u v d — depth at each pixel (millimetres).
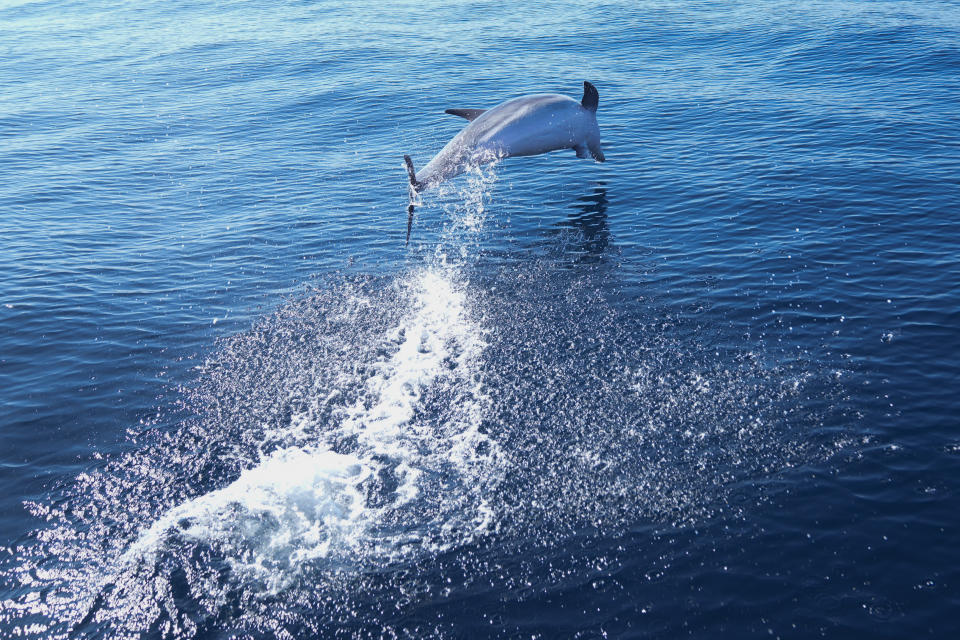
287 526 9492
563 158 22078
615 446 10469
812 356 12047
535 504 9570
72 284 16062
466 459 10469
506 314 14055
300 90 31953
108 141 26594
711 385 11555
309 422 11477
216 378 12656
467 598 8273
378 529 9375
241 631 8039
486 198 19609
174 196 21156
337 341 13586
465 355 12852
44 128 28609
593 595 8180
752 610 7820
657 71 31953
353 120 27375
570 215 18250
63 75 37688
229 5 57344
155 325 14383
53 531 9539
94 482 10367
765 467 9836
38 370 13000
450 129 25688
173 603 8445
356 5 53906
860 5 41750
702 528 8953
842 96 26281
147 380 12664
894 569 8156
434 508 9648
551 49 37156
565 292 14680
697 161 21109
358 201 19938
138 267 16844
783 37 35625
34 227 19250
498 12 47812
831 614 7695
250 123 27844
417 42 40375
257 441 11117
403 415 11484
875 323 12766
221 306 15023
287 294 15359
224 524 9562
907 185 18109
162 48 43156
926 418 10453
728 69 31469
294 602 8383
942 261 14570
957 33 33188
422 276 15742
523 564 8680
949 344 12039
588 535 9016
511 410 11383
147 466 10656
